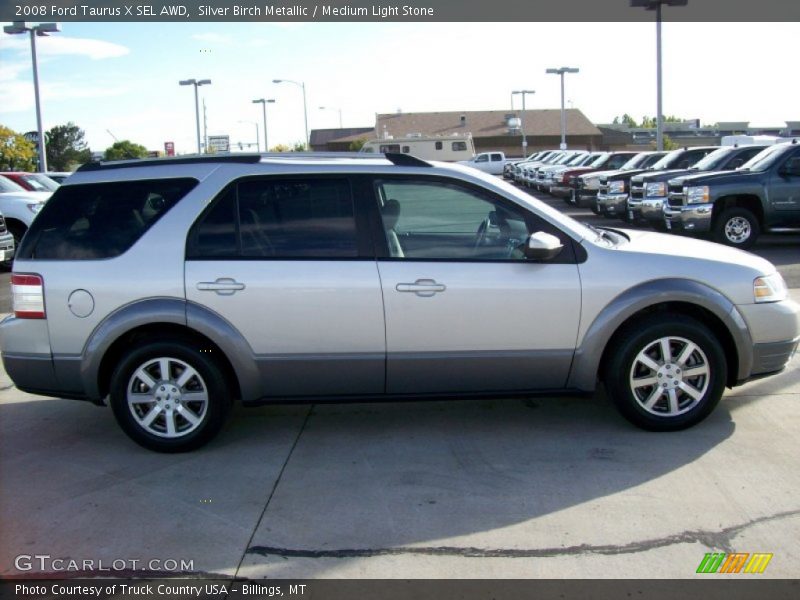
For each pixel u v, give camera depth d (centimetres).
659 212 1519
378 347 488
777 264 1164
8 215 1423
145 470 474
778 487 425
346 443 509
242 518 408
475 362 491
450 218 496
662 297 486
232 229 490
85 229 496
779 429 505
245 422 553
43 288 489
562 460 470
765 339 502
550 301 486
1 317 951
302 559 367
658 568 352
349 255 487
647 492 424
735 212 1329
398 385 497
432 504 418
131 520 410
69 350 491
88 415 583
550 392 503
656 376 495
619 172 1909
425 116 7619
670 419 500
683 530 383
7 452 511
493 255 492
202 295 482
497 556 365
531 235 483
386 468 467
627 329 495
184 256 486
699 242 554
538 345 491
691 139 6594
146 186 500
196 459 489
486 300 484
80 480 462
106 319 486
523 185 3781
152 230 490
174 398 493
